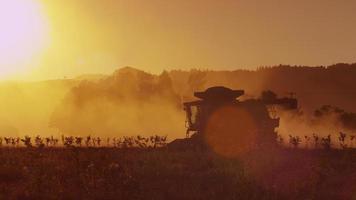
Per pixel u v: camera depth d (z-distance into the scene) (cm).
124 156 3694
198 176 3000
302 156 3875
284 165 3272
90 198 2359
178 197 2433
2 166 3072
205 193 2522
